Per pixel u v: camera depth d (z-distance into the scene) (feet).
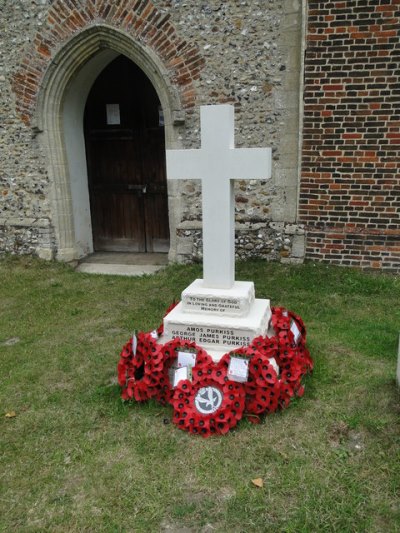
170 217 21.35
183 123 20.04
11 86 21.50
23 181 22.59
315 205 19.20
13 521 7.45
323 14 17.35
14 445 9.19
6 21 20.83
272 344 10.18
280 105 18.86
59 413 10.21
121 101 23.68
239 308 10.61
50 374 12.01
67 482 8.20
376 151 17.99
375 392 10.20
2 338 14.67
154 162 24.18
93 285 19.67
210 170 10.71
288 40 18.20
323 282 17.84
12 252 23.57
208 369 9.62
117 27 19.75
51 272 21.58
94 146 24.61
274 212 19.92
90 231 25.29
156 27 19.42
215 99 19.53
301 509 7.30
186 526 7.18
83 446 9.07
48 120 21.56
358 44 17.29
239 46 18.81
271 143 19.29
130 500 7.71
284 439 8.95
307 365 11.07
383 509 7.25
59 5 20.08
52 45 20.53
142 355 10.48
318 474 8.02
